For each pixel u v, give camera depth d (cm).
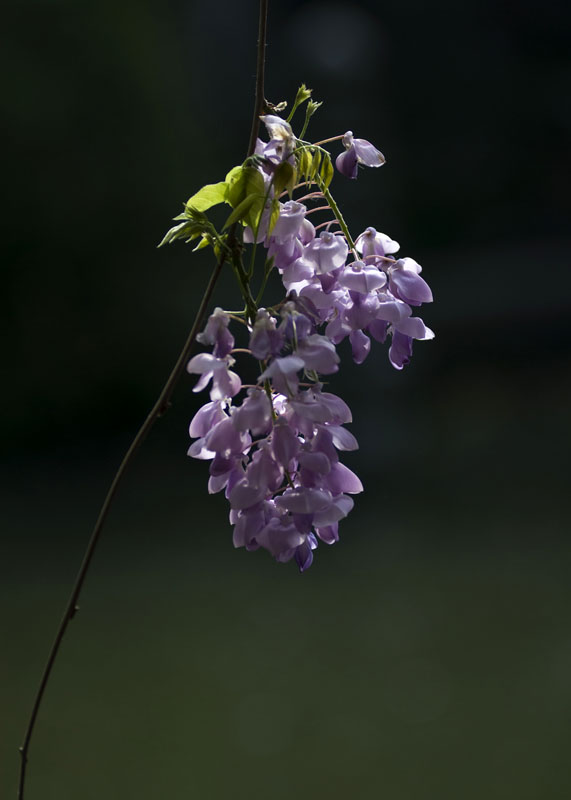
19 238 1353
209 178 1516
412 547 1080
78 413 1414
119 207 1395
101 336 1404
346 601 916
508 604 878
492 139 2078
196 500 1274
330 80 1923
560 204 2070
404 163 2017
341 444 168
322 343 160
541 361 1730
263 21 173
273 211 168
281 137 170
